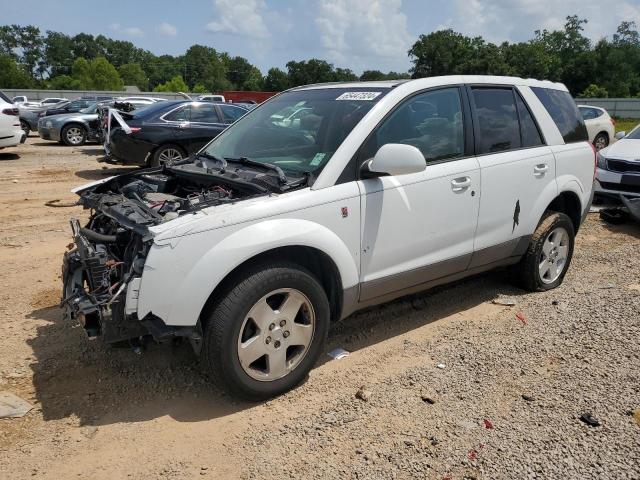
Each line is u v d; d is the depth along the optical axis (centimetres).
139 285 303
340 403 343
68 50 14275
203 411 337
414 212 395
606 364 385
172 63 14425
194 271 307
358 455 296
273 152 407
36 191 994
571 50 8400
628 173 817
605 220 817
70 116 1848
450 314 475
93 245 348
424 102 416
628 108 4862
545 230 498
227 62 14650
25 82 10062
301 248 349
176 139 1130
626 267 595
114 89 10088
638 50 8100
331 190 355
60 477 282
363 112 388
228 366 321
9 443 306
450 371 379
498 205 453
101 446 304
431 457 294
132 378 371
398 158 350
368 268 379
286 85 10888
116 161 1135
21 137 1425
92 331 329
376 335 436
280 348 343
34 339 420
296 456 296
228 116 1199
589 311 473
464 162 429
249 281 322
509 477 279
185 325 309
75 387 360
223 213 320
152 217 325
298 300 345
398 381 367
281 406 341
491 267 477
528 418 326
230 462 292
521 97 492
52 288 522
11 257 611
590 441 305
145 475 283
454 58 7625
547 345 415
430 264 415
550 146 504
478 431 315
